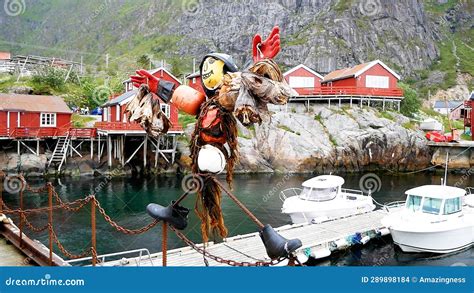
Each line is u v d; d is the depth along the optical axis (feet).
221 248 41.96
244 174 111.14
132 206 73.51
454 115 176.65
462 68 297.53
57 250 48.49
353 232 49.78
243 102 8.52
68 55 422.82
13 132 101.55
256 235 46.11
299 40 285.23
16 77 161.38
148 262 37.45
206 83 9.89
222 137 9.91
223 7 338.34
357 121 123.34
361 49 284.82
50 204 27.43
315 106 130.00
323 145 117.19
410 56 297.74
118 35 424.87
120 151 107.96
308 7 320.50
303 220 58.03
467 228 49.03
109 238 53.62
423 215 49.90
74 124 121.60
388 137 120.98
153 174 110.22
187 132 115.55
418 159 123.03
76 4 523.29
